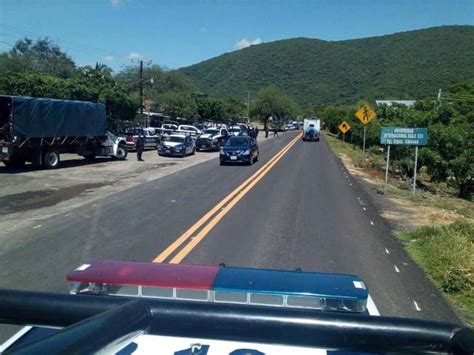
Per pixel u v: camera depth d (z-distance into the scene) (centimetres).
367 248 960
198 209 1357
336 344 125
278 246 963
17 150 2242
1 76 3847
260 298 296
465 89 7456
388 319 127
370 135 3769
